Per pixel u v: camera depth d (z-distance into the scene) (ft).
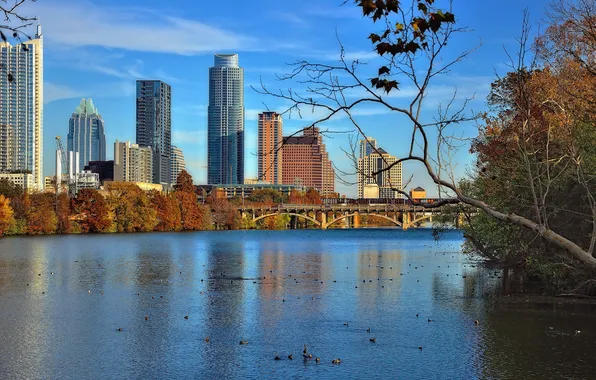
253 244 424.05
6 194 516.32
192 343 113.91
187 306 151.23
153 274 221.66
